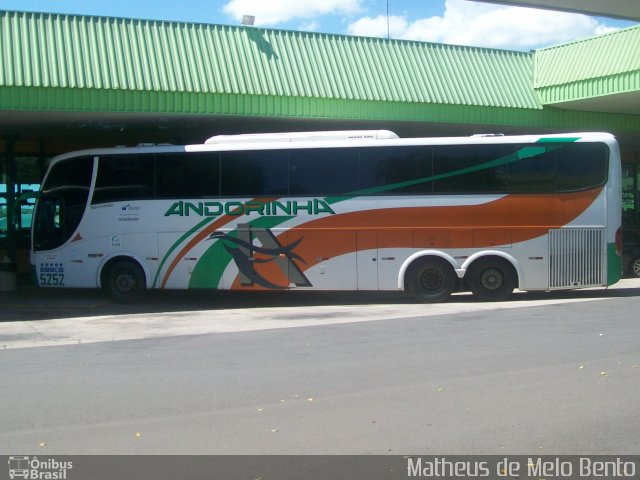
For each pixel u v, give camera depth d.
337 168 16.50
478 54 20.67
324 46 19.00
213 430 6.78
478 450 6.04
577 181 16.25
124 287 17.09
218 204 16.67
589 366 9.08
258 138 16.73
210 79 17.47
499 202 16.27
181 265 16.77
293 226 16.52
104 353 11.04
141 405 7.75
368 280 16.42
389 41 19.70
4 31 16.25
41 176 23.02
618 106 21.12
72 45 16.64
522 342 10.89
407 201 16.38
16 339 12.66
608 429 6.52
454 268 16.34
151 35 17.42
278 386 8.46
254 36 18.38
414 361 9.69
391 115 19.17
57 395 8.27
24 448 6.37
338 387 8.34
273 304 17.33
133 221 16.94
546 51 21.00
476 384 8.29
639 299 16.34
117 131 21.00
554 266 16.22
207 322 14.45
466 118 20.06
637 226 24.36
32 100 16.05
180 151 16.86
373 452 6.05
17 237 22.69
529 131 22.62
